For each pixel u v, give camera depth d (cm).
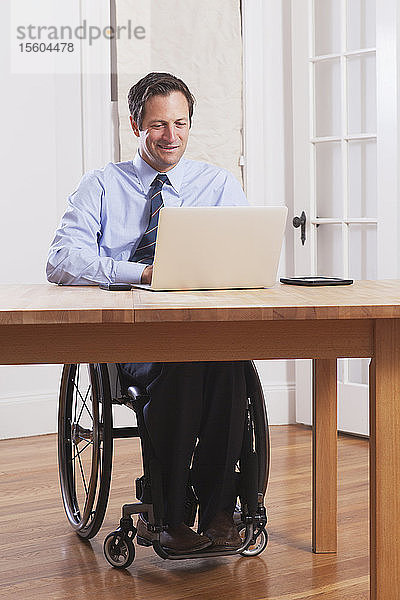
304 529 295
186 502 267
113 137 466
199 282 235
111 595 241
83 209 283
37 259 455
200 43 473
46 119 453
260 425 258
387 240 432
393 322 196
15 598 239
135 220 290
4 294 226
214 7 475
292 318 183
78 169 461
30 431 453
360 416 447
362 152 450
